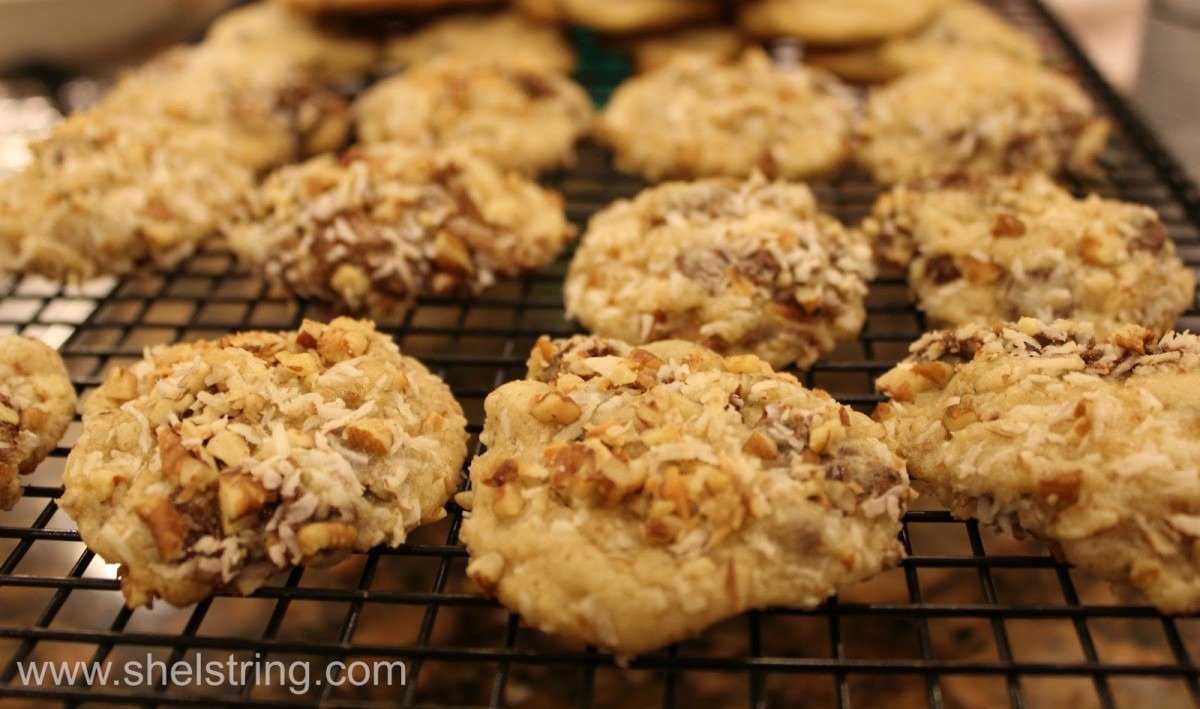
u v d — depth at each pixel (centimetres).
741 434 27
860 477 27
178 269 35
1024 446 27
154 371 29
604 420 28
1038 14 47
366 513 27
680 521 26
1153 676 25
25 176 36
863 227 34
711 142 37
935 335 30
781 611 26
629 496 27
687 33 44
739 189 34
